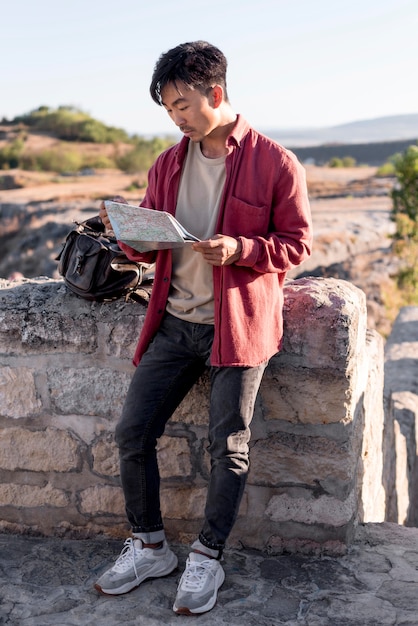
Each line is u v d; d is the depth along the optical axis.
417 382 7.57
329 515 3.02
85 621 2.66
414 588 2.82
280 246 2.48
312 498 3.03
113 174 58.09
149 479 2.77
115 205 2.49
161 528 2.85
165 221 2.40
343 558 3.04
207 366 2.84
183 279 2.67
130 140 78.56
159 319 2.72
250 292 2.54
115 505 3.19
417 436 7.06
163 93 2.42
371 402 3.85
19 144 68.88
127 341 3.04
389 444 5.38
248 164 2.52
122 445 2.73
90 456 3.18
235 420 2.61
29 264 25.62
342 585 2.85
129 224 2.40
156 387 2.70
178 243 2.39
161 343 2.72
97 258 2.98
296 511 3.05
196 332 2.65
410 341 8.95
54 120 82.69
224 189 2.52
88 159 67.44
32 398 3.17
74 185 45.94
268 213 2.53
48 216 27.30
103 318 3.06
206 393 3.04
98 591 2.81
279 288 2.71
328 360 2.90
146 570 2.82
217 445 2.63
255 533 3.09
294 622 2.63
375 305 16.34
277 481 3.04
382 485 4.77
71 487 3.22
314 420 2.97
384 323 15.90
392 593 2.79
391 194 16.33
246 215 2.51
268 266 2.48
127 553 2.82
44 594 2.82
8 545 3.19
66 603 2.76
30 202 30.39
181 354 2.70
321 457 2.99
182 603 2.64
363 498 3.66
